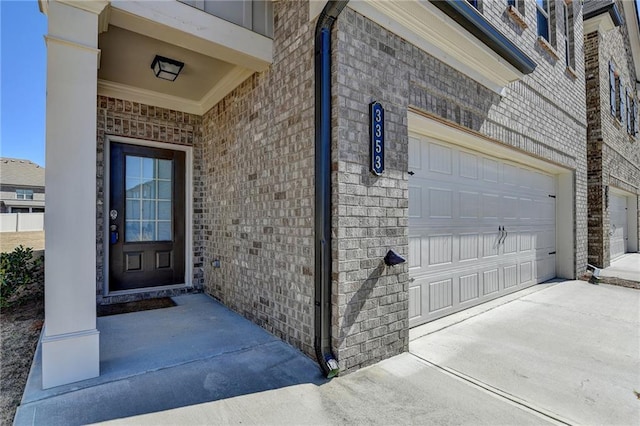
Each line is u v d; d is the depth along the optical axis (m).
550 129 6.11
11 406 2.14
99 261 4.42
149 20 2.81
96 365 2.46
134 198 4.78
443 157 4.25
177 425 1.96
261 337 3.32
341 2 2.54
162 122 4.91
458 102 3.92
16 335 3.34
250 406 2.17
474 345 3.34
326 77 2.72
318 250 2.74
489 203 5.09
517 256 5.80
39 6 2.66
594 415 2.18
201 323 3.72
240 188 4.12
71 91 2.37
